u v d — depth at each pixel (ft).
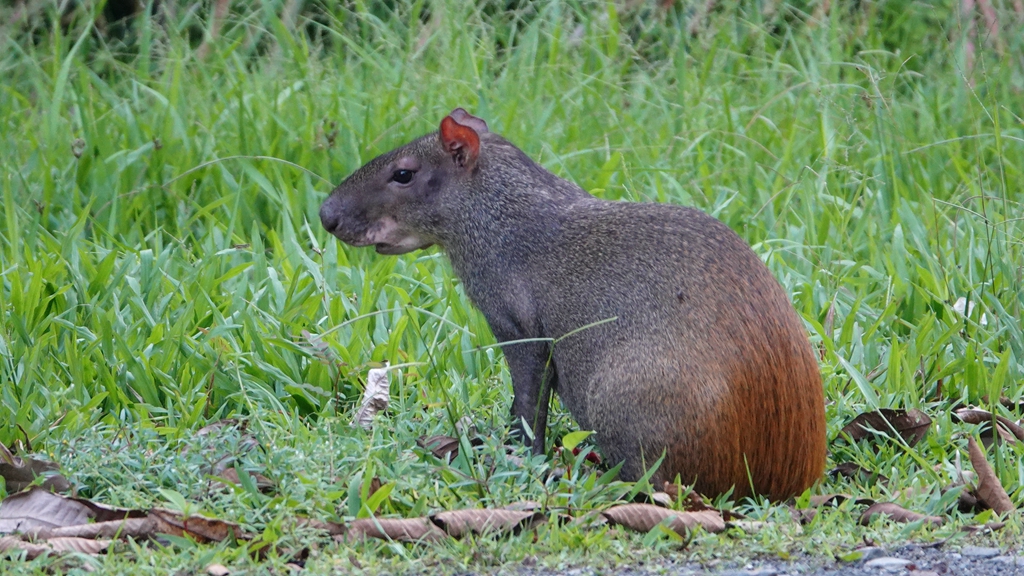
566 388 27.27
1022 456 27.35
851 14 63.98
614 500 24.16
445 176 28.73
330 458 24.95
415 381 31.53
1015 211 41.45
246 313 32.86
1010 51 56.90
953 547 22.57
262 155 45.44
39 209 42.04
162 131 46.47
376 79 53.72
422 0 56.95
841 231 41.22
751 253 25.80
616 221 26.96
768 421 24.72
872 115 49.11
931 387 32.19
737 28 60.44
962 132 52.31
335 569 20.85
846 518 24.22
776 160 47.60
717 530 23.09
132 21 64.34
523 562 21.61
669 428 24.80
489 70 55.11
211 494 24.02
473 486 24.66
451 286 35.81
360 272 37.37
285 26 56.39
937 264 38.27
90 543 21.62
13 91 49.88
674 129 50.37
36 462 24.58
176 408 29.53
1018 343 33.88
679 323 25.05
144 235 42.60
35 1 56.29
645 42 60.18
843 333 33.86
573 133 49.06
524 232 27.84
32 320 32.96
